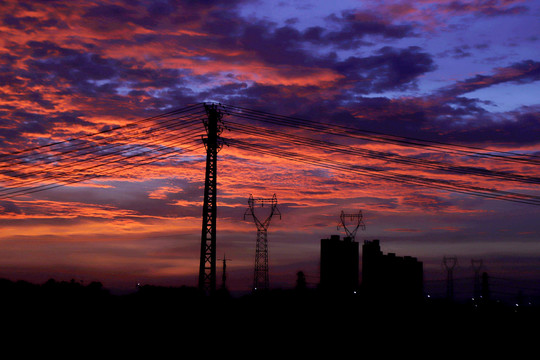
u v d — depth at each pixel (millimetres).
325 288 111875
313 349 62938
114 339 59562
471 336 72062
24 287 77625
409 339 70125
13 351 54188
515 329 76000
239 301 83062
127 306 71688
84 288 79750
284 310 81250
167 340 58375
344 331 72750
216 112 56812
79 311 70000
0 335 59188
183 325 60469
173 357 53594
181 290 68750
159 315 65250
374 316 82812
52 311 69062
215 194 55000
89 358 52812
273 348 61875
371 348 65062
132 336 60625
